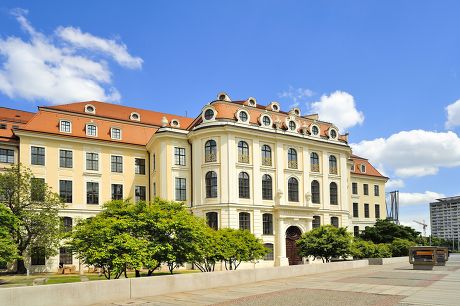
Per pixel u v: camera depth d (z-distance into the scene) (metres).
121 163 49.44
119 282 17.09
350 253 40.38
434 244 105.81
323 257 41.09
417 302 15.55
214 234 32.22
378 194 73.31
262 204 46.22
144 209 24.33
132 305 15.82
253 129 46.41
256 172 46.31
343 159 54.50
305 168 50.22
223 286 21.56
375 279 24.78
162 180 46.19
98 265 21.66
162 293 18.64
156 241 23.28
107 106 55.28
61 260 43.16
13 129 43.78
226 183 44.28
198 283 20.33
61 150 46.06
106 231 21.47
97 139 47.88
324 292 18.97
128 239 21.28
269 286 21.67
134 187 49.69
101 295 16.39
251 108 48.69
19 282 30.28
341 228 41.38
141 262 21.23
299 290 19.86
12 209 36.06
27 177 38.03
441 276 26.39
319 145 51.84
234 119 46.19
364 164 72.88
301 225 48.31
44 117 46.19
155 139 47.22
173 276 19.22
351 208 63.53
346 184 54.31
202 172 45.47
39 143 44.88
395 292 18.58
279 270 25.88
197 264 30.83
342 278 25.66
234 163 45.03
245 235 35.22
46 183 40.59
